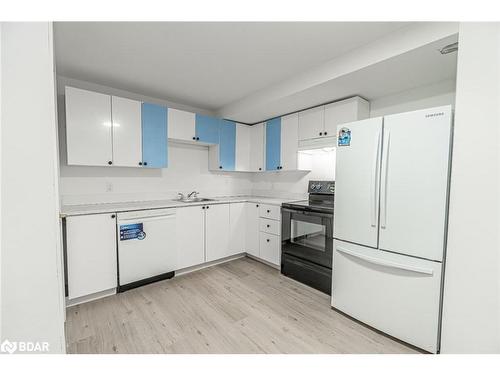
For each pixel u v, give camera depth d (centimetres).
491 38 106
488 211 110
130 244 227
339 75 197
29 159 80
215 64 212
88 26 157
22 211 79
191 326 174
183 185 329
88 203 253
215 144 336
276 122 325
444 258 140
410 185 150
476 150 113
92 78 242
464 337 121
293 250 258
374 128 166
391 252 160
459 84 117
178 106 325
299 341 159
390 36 165
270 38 172
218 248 299
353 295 183
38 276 81
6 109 77
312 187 294
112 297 216
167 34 167
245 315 189
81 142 218
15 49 78
